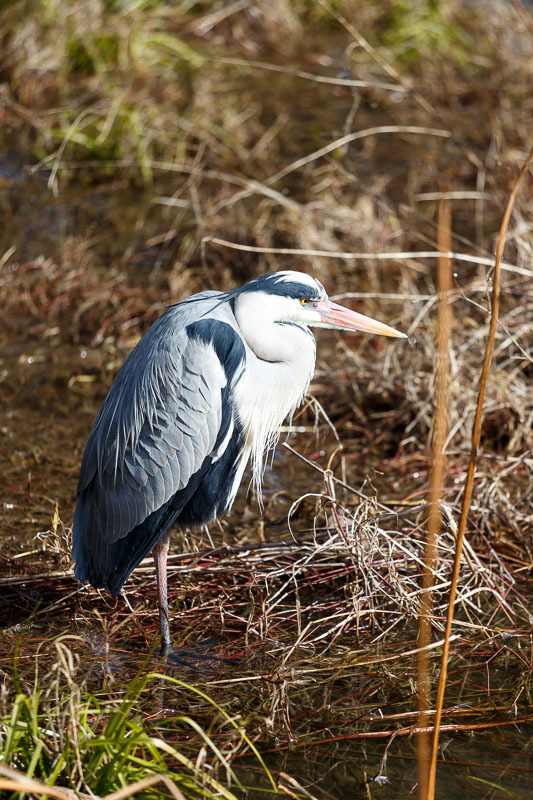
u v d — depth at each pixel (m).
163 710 7.39
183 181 18.64
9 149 19.69
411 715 7.36
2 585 8.84
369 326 8.49
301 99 22.06
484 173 17.12
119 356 13.38
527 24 16.66
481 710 7.44
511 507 9.91
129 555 8.15
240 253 15.73
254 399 8.38
